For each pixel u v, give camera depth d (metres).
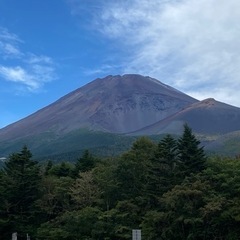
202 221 46.25
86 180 63.62
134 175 61.97
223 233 48.06
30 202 68.50
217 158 57.72
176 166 57.78
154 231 50.28
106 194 61.88
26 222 67.44
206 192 48.59
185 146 58.28
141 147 67.06
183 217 47.38
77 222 57.44
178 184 54.34
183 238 49.50
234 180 48.53
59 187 65.94
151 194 56.19
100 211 57.78
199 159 56.09
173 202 47.81
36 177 69.50
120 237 55.72
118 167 62.72
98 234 55.72
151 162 59.19
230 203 46.28
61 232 57.41
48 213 66.88
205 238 48.84
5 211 66.38
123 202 56.62
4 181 68.38
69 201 67.00
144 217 52.16
